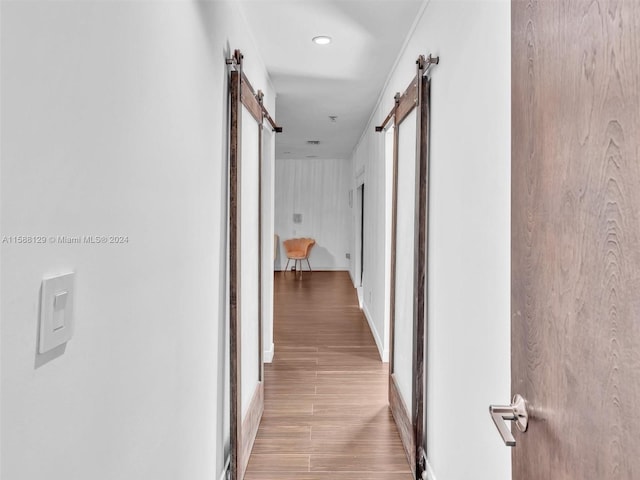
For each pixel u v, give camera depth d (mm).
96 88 862
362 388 3340
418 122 2186
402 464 2324
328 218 9977
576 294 684
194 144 1537
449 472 1804
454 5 1781
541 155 810
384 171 3914
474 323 1523
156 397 1200
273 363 3898
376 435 2625
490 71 1384
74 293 790
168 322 1293
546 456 784
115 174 946
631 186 553
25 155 659
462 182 1663
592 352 639
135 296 1057
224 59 2006
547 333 784
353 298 6871
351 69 3451
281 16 2518
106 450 917
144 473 1120
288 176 9945
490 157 1381
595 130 632
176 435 1375
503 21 1287
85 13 819
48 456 719
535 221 836
